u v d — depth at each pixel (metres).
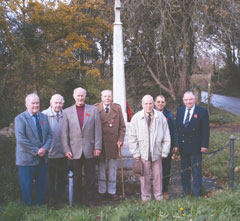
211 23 11.59
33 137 4.13
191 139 4.51
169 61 13.46
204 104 14.63
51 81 11.07
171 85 14.12
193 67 13.05
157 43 12.73
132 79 14.98
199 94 14.44
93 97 11.79
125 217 3.35
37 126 4.20
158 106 4.91
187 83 13.73
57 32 11.62
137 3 11.68
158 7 11.35
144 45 13.82
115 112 4.93
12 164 5.40
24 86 9.49
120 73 6.70
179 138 4.64
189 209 3.55
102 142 4.87
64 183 4.71
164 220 3.30
